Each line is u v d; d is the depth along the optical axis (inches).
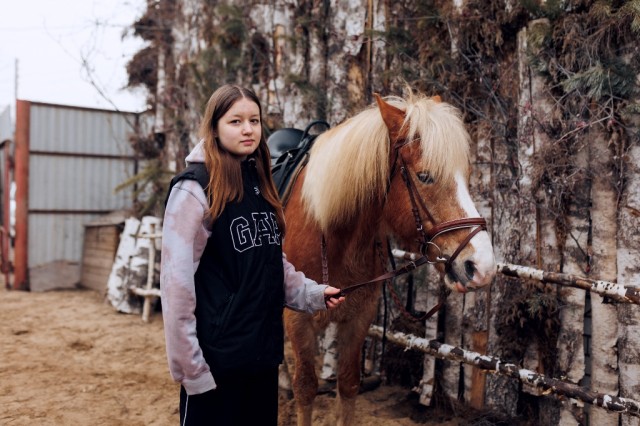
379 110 86.6
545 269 108.9
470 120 127.6
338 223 88.7
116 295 224.4
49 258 275.4
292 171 108.1
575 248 105.4
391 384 139.5
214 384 56.6
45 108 269.7
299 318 93.6
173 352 54.4
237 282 57.9
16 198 266.1
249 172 63.2
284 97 178.4
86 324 202.2
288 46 178.9
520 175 113.3
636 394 95.0
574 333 105.3
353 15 154.7
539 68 108.5
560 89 109.2
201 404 58.9
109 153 287.9
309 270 94.2
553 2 106.3
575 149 105.5
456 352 107.1
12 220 348.2
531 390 110.3
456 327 124.6
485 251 72.4
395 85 140.3
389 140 83.0
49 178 273.4
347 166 85.7
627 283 96.1
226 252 57.7
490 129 120.4
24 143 264.8
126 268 223.9
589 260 104.3
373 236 91.2
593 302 102.2
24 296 255.0
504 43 123.3
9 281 278.7
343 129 89.8
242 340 57.1
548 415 110.3
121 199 292.2
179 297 53.9
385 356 139.3
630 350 95.7
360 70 154.5
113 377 147.2
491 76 123.6
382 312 143.7
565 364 106.2
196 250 56.9
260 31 192.1
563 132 106.2
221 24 199.2
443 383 125.3
